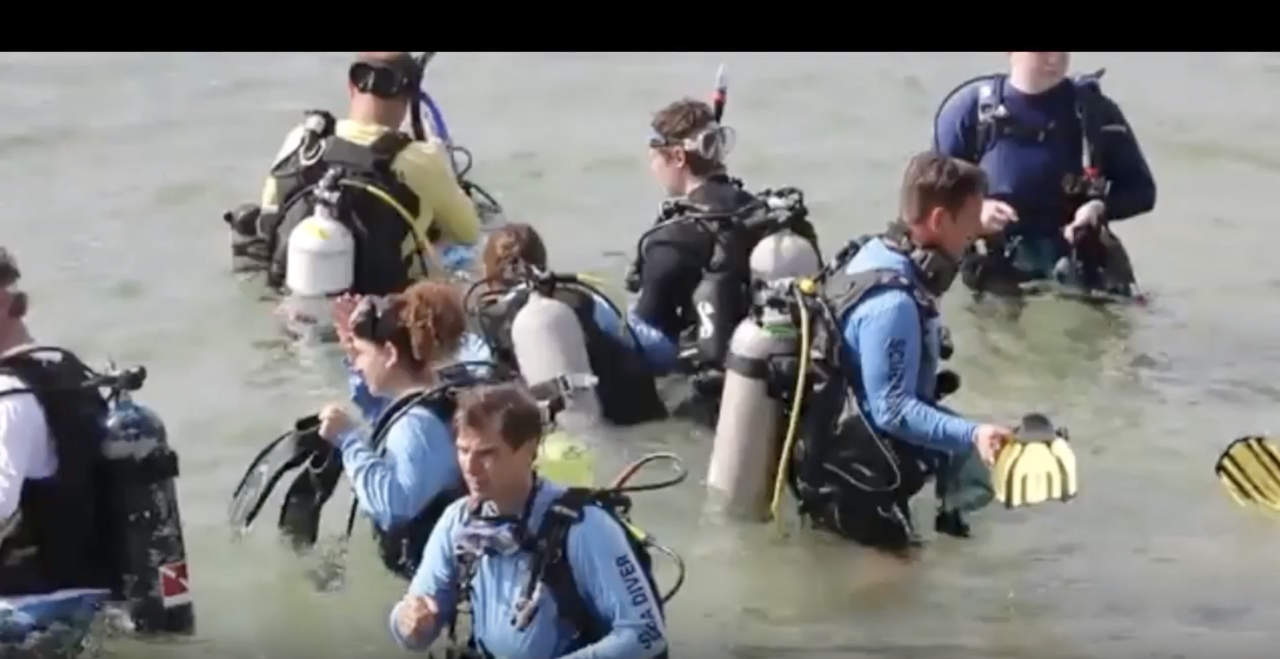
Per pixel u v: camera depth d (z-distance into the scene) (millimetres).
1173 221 29922
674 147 22000
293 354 23875
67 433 16328
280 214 25000
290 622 17609
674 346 21953
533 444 14609
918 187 18625
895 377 18312
